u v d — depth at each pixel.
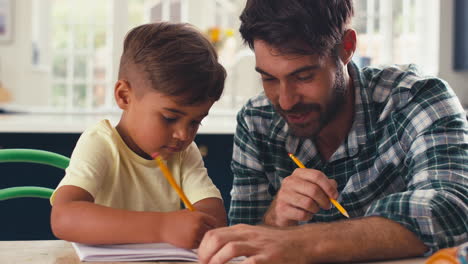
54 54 4.77
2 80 4.67
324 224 0.88
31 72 4.70
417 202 0.89
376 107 1.24
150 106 1.05
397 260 0.85
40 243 0.98
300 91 1.07
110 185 1.11
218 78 1.07
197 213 0.94
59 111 3.11
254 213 1.36
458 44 3.88
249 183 1.36
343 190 1.27
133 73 1.07
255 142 1.33
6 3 4.61
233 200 1.38
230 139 2.41
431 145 1.09
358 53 4.05
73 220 0.94
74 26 4.74
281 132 1.30
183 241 0.91
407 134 1.19
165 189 1.17
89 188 1.03
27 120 2.46
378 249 0.84
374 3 4.07
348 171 1.27
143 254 0.87
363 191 1.26
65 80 4.77
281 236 0.83
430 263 0.65
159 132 1.06
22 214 2.30
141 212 0.95
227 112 3.25
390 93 1.24
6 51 4.67
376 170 1.24
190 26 1.12
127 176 1.14
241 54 3.76
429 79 1.21
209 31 3.50
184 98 1.03
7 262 0.85
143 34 1.08
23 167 2.30
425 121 1.15
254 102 1.35
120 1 4.37
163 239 0.92
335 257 0.82
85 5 4.73
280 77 1.06
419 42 4.08
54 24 4.76
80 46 4.75
